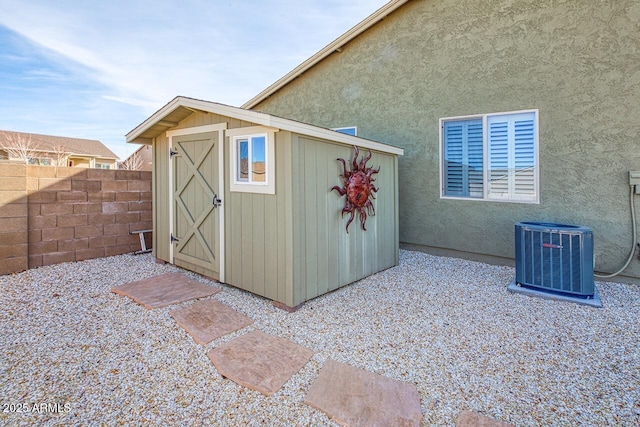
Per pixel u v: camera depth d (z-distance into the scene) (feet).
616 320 11.85
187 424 6.85
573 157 16.75
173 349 9.75
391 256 18.93
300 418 7.08
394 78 22.88
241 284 14.53
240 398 7.68
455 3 20.01
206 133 15.92
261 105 31.24
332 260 14.53
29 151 60.59
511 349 9.91
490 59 18.88
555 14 16.81
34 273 16.90
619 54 15.40
